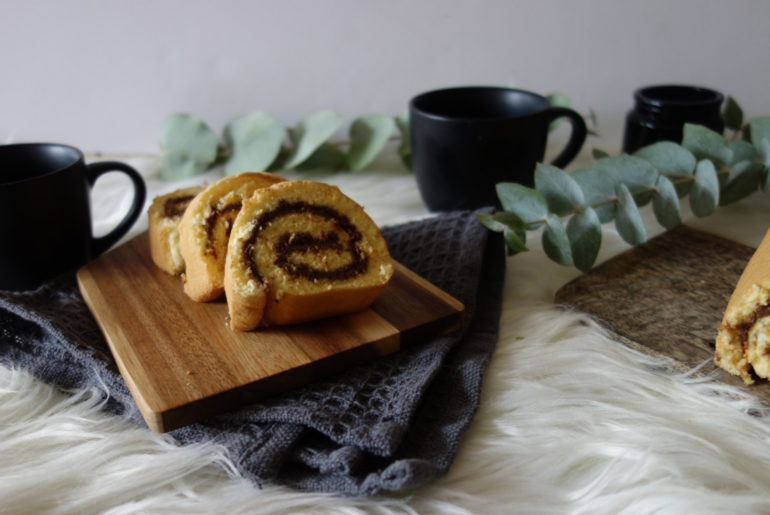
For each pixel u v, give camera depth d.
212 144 0.61
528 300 0.44
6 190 0.41
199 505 0.32
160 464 0.33
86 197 0.45
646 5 0.63
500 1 0.63
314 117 0.62
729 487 0.33
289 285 0.38
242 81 0.66
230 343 0.37
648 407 0.36
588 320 0.42
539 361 0.39
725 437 0.34
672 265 0.46
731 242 0.48
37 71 0.64
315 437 0.34
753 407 0.36
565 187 0.46
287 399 0.35
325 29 0.64
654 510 0.31
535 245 0.50
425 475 0.31
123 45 0.63
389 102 0.67
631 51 0.65
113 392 0.36
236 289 0.37
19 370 0.38
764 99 0.66
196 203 0.40
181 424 0.34
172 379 0.35
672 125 0.54
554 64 0.66
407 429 0.33
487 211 0.48
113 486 0.32
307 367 0.36
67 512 0.31
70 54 0.63
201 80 0.65
